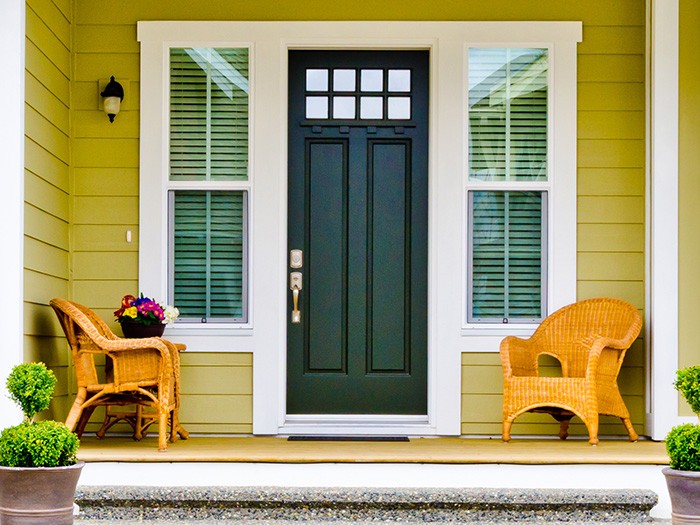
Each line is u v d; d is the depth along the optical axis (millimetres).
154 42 6633
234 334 6543
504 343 6172
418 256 6719
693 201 6414
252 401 6535
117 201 6621
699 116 6430
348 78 6750
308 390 6711
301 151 6730
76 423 5840
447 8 6641
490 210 6691
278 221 6578
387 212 6734
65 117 6512
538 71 6699
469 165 6668
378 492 4668
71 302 5938
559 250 6598
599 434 6527
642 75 6648
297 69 6738
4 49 5453
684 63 6434
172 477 5051
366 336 6730
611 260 6617
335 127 6730
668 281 6379
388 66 6730
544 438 6508
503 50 6699
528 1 6648
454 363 6543
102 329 5980
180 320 6629
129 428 6484
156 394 5926
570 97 6625
